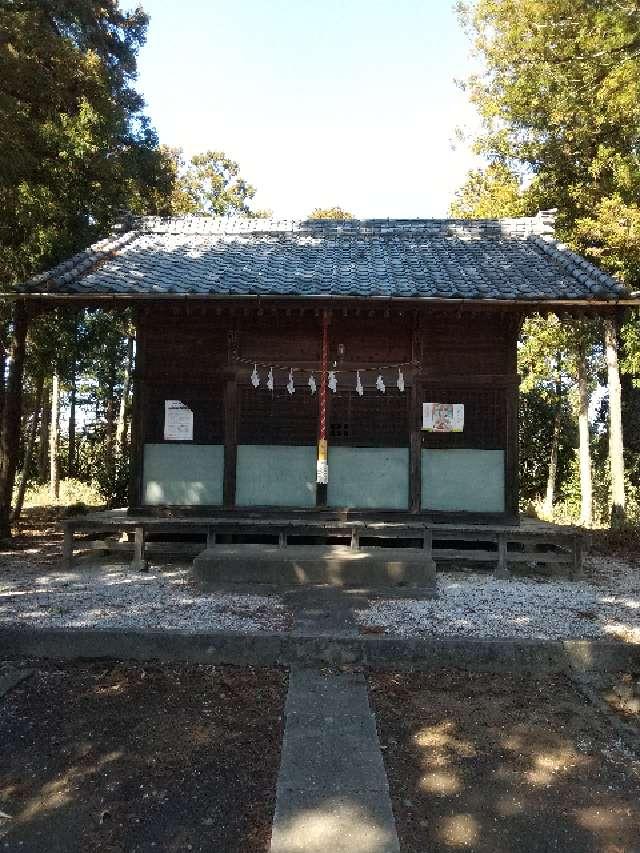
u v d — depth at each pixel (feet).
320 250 35.27
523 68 41.60
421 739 13.07
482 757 12.39
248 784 11.30
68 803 10.74
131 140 47.50
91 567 27.94
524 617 20.44
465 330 29.53
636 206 37.68
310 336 29.86
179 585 24.34
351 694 15.11
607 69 36.96
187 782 11.35
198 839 9.83
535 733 13.46
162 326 30.01
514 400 29.22
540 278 29.07
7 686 15.28
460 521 28.84
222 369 29.71
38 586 24.17
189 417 29.73
